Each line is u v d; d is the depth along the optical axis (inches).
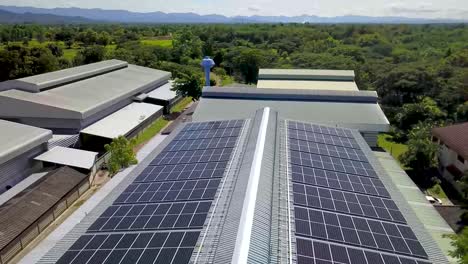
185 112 2691.9
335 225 711.1
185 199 796.6
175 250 619.5
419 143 1679.4
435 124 2156.7
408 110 2299.5
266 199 749.9
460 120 2346.2
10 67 3316.9
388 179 983.0
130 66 3378.4
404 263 623.8
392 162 1352.1
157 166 1018.7
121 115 2316.7
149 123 2459.4
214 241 636.7
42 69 3452.3
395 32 7086.6
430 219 971.9
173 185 877.8
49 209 1285.7
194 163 997.2
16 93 2011.6
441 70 3026.6
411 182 1184.2
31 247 1165.7
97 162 1715.1
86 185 1541.6
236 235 621.3
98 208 822.5
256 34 6584.6
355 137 1290.6
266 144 1000.2
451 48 4985.2
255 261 571.8
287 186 838.5
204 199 783.7
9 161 1481.3
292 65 4008.4
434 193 1498.5
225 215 708.0
